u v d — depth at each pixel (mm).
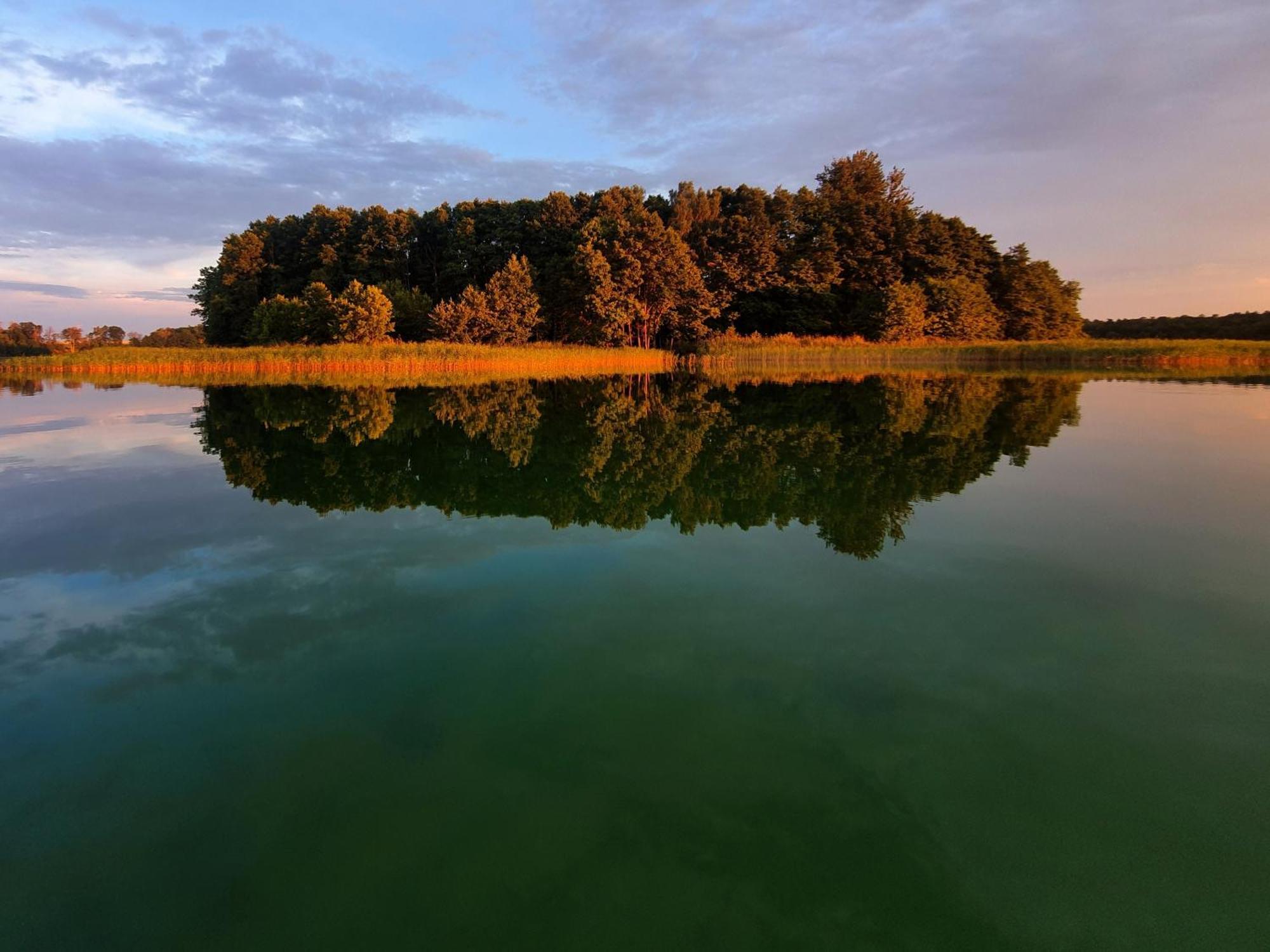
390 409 18047
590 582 5336
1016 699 3701
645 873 2576
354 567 5699
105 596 5105
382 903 2473
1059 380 27250
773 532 6621
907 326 51062
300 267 58344
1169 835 2758
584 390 24766
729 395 22781
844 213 56438
